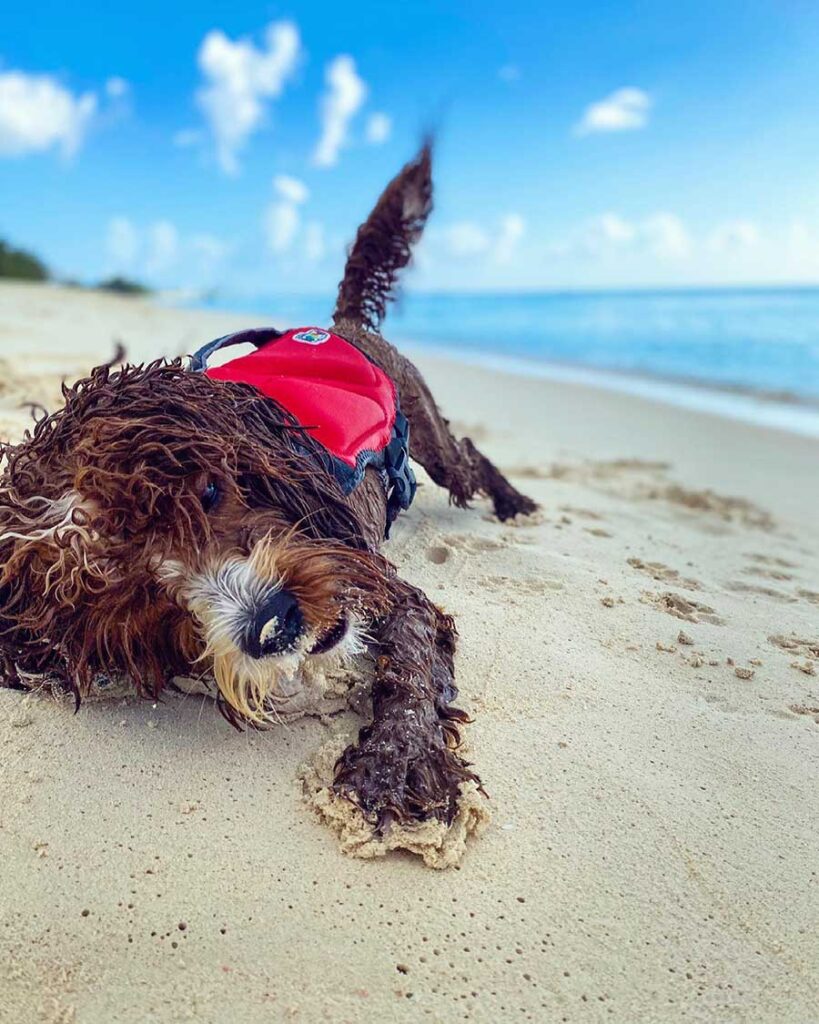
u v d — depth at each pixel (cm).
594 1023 36
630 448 151
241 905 40
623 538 87
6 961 37
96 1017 35
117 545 43
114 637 45
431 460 79
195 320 351
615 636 64
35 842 42
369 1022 35
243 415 49
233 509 45
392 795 44
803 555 92
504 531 83
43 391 107
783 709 57
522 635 62
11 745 47
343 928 39
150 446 43
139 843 43
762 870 44
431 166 83
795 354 341
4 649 49
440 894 41
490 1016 36
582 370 286
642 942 40
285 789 46
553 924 40
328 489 49
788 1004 37
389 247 83
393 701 47
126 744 48
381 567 50
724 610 71
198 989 36
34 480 47
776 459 150
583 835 45
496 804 46
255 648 41
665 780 49
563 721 53
